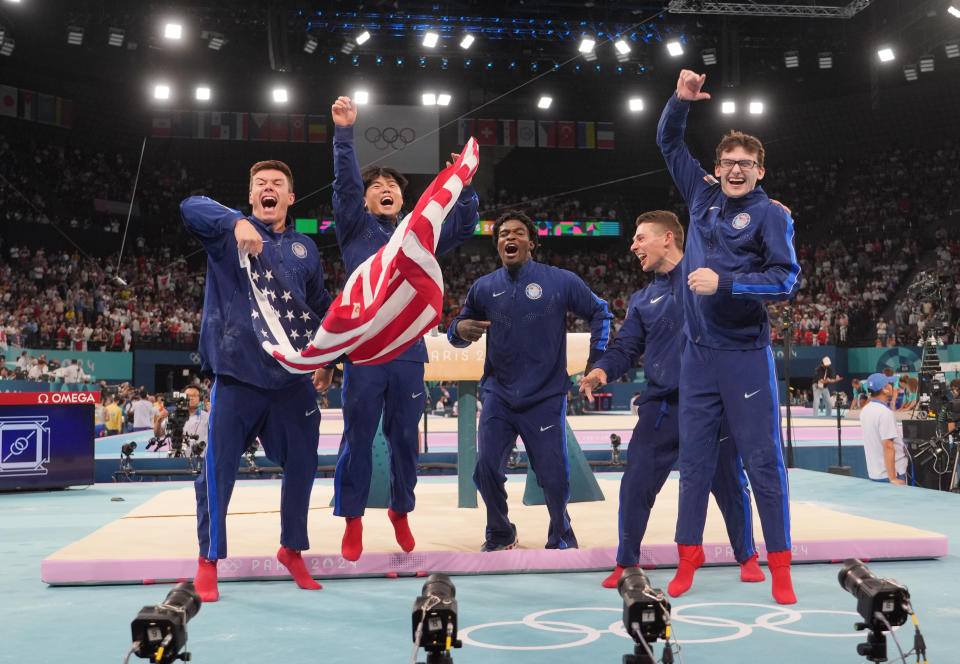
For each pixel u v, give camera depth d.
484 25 24.88
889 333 26.31
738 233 3.71
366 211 4.33
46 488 8.80
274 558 4.07
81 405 9.02
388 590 3.85
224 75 30.61
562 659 2.69
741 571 4.07
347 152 4.14
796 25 25.67
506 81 31.16
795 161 33.47
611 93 32.72
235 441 3.70
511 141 32.06
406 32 25.19
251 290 3.74
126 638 2.99
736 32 25.44
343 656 2.74
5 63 28.39
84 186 29.86
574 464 6.62
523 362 4.39
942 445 8.82
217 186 33.12
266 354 3.72
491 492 4.39
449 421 18.81
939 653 2.73
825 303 28.56
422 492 7.42
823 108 32.12
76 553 4.11
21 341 20.45
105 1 23.19
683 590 3.70
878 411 8.74
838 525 4.90
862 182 31.62
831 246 30.66
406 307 3.59
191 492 6.98
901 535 4.57
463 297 31.39
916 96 30.45
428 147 30.55
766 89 32.12
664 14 25.12
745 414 3.65
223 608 3.47
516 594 3.72
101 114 30.80
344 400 4.12
